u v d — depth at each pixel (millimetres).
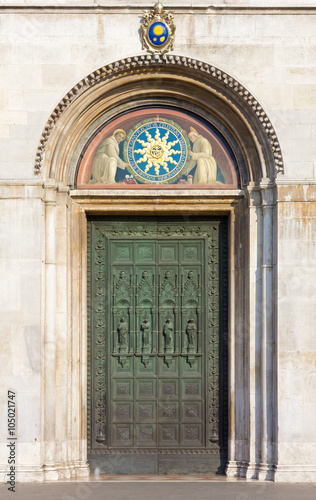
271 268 14508
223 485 13711
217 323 15172
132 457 15016
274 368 14344
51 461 14250
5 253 14117
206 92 14758
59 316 14547
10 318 14055
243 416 14727
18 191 14180
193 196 14852
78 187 14945
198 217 15289
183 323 15164
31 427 13953
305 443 14039
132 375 15094
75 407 14711
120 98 14844
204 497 12719
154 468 14992
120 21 14398
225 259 15227
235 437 14797
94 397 15062
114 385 15086
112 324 15141
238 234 14953
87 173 15016
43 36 14344
